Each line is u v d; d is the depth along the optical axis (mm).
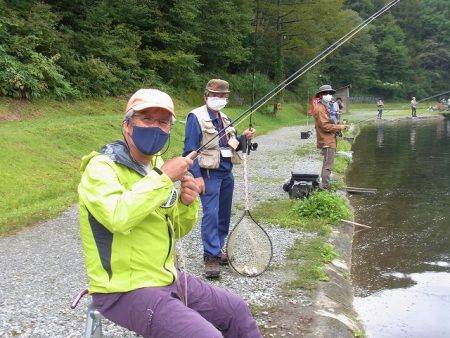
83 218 2420
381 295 5379
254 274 5129
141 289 2398
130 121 2471
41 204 8406
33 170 10031
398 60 68312
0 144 10414
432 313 4965
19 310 4371
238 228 5113
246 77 32688
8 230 6977
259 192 9609
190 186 2697
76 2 21984
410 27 78500
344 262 6094
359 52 62094
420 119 38656
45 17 19188
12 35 17625
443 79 75438
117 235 2371
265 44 36562
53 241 6504
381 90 67125
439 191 11148
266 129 25703
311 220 7410
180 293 2559
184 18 26922
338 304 4711
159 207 2482
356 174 13539
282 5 33750
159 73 27172
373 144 21703
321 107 9062
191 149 4812
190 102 27828
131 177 2482
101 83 20828
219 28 30891
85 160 2504
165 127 2488
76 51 21266
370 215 8930
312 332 3988
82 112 18234
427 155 17812
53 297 4668
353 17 56594
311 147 17766
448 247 7105
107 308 2441
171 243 2551
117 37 23500
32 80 16562
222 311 2646
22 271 5371
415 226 8211
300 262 5609
